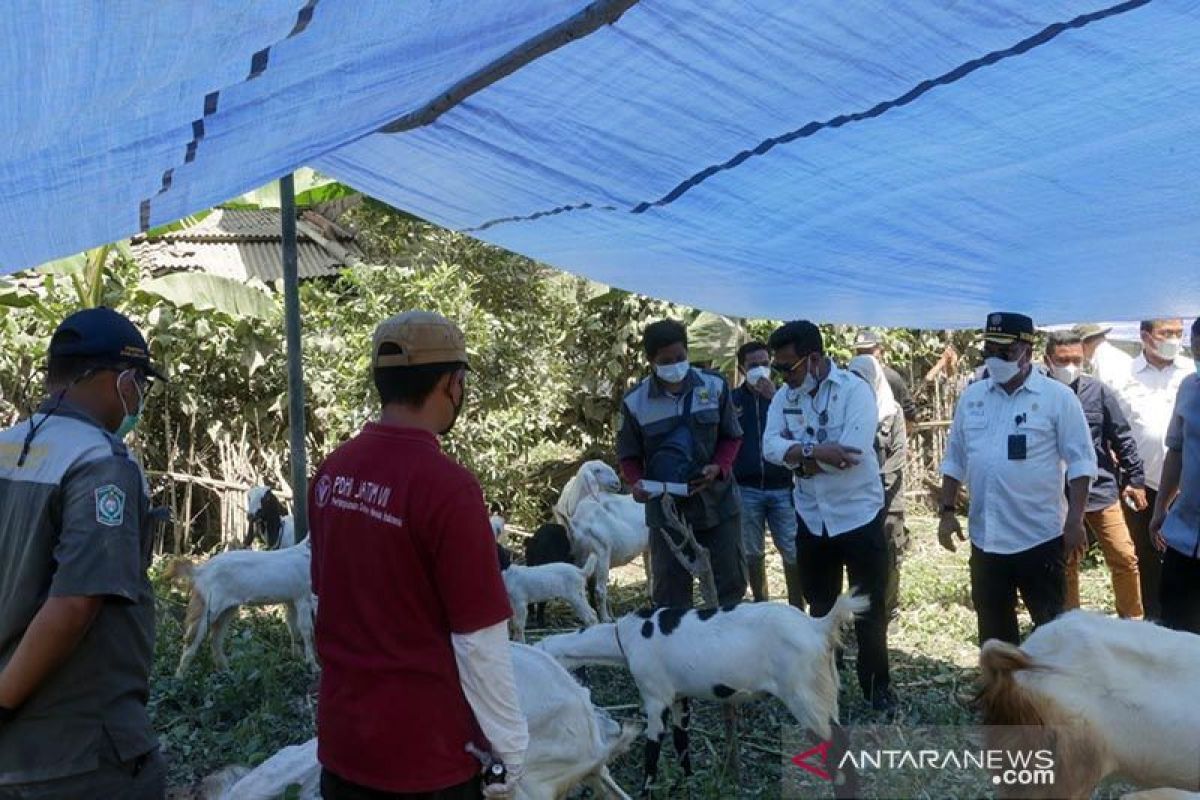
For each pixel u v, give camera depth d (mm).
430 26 2789
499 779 2867
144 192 3402
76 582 2908
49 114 2508
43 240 3592
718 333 11906
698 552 5402
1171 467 6145
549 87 3684
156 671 7484
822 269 5301
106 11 2146
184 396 11430
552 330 12891
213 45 2418
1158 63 3008
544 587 7953
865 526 6301
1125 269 4883
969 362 13492
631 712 6551
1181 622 5910
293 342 7074
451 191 5066
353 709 2850
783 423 6480
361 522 2871
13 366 11203
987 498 6004
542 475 13742
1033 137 3555
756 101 3557
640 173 4344
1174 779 2619
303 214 15820
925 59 3135
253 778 4008
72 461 3014
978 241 4609
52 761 2986
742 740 6070
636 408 6715
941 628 8438
